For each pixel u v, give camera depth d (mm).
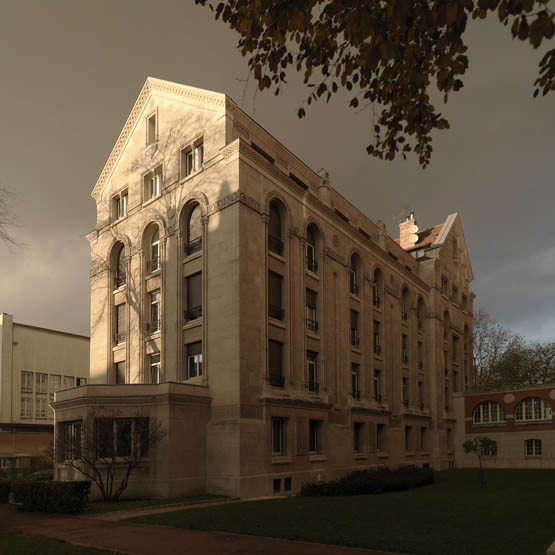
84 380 57500
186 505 20984
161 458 23375
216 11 8914
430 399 46406
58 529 15562
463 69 7805
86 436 22125
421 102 9031
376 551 11758
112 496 22344
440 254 51656
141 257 31453
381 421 37031
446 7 6461
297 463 27391
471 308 59438
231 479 23844
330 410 31234
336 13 8484
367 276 38156
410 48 8109
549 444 43812
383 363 38750
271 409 26109
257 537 13484
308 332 30359
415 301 46000
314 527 14242
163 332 28938
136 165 33125
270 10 7879
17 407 50375
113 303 33250
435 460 44875
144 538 13672
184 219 29422
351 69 8758
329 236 33812
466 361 56656
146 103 33031
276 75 9188
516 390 46156
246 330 25594
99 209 35406
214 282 26719
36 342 53250
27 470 37625
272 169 28953
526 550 11258
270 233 29219
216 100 28703
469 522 14992
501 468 44719
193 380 26625
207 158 28453
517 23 6195
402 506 18438
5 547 12836
